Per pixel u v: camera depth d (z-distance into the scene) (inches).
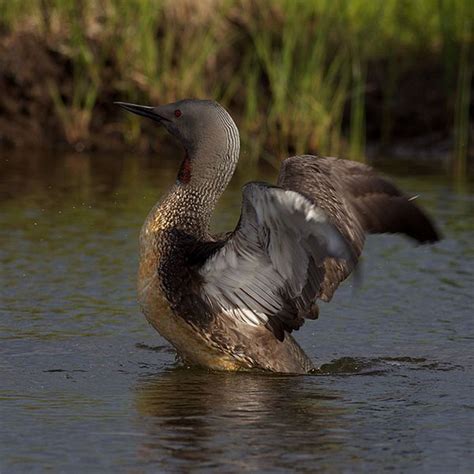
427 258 594.2
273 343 440.8
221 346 439.8
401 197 444.5
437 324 498.9
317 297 437.1
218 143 459.2
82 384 423.8
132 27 859.4
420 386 426.6
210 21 872.3
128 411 394.6
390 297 534.6
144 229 454.0
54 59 866.8
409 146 864.9
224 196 713.0
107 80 860.0
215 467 346.6
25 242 602.5
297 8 887.1
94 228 633.0
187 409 397.1
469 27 892.6
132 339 477.4
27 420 383.9
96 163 808.3
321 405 403.9
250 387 424.5
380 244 625.3
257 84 862.5
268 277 421.4
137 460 351.3
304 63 836.0
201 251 434.9
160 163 816.9
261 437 371.6
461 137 832.9
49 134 861.8
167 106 465.4
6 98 861.8
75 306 511.5
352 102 858.8
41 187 726.5
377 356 462.0
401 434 376.5
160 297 443.2
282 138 824.3
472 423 387.9
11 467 345.1
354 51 844.0
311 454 357.7
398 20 922.1
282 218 388.8
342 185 444.1
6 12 877.8
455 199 705.6
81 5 868.6
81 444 363.3
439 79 893.8
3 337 471.8
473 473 346.0
